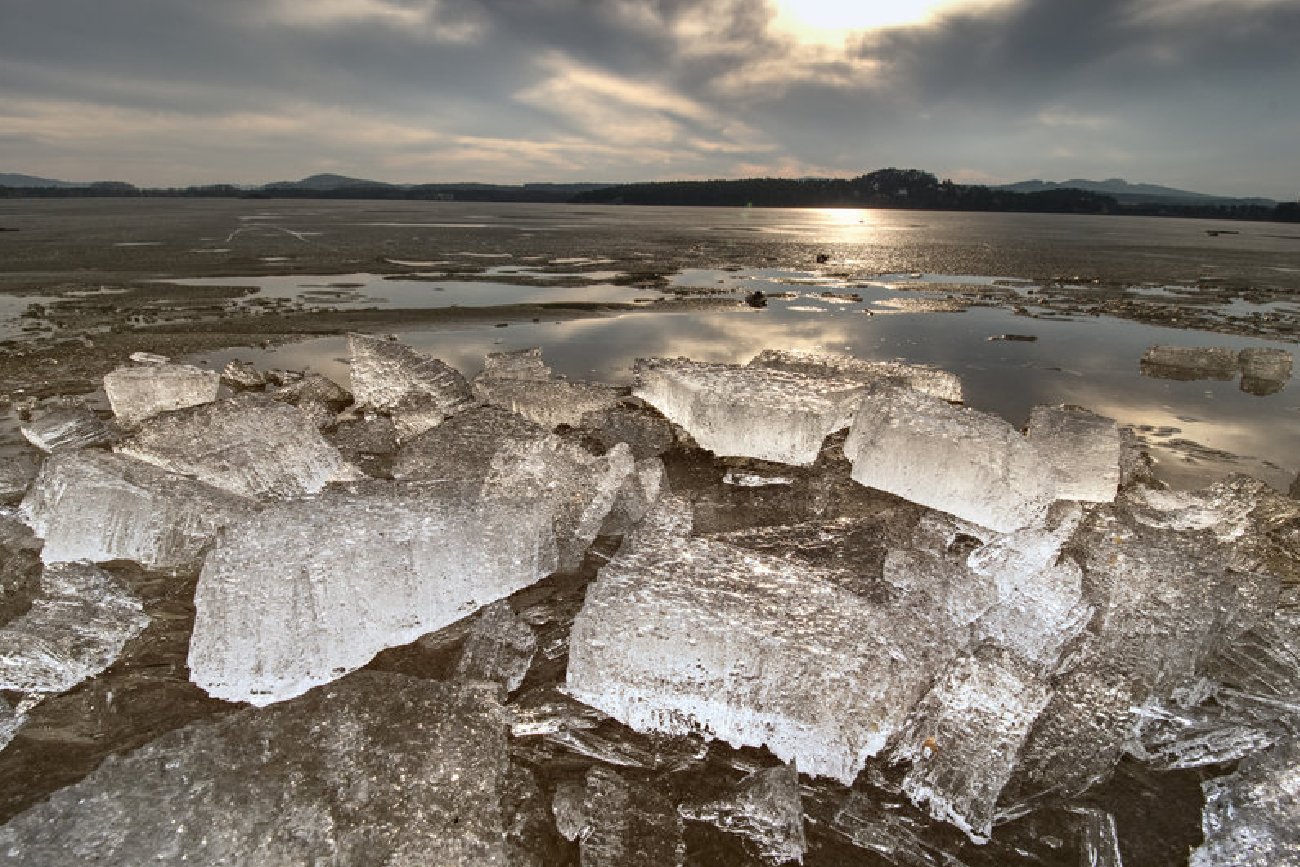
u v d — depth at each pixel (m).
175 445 4.21
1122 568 3.34
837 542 3.60
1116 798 2.45
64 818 2.04
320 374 7.48
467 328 10.76
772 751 2.58
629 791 2.38
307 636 2.80
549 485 3.88
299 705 2.49
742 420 4.79
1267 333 11.17
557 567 3.64
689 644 2.68
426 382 6.05
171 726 2.58
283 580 2.81
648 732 2.68
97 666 2.86
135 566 3.54
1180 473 5.50
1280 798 2.30
